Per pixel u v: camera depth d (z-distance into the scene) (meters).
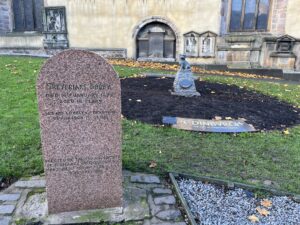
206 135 5.89
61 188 3.50
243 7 15.26
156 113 6.78
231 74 13.70
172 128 6.08
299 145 5.61
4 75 9.31
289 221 3.59
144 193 3.91
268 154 5.21
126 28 15.38
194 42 15.12
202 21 14.91
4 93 7.62
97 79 3.26
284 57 14.62
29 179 4.12
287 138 5.95
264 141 5.73
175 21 15.04
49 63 3.14
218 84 10.30
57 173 3.45
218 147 5.39
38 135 5.33
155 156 4.91
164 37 15.47
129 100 7.58
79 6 15.21
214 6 14.69
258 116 7.08
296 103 8.57
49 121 3.29
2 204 3.63
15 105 6.82
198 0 14.69
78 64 3.19
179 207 3.69
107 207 3.67
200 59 15.30
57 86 3.20
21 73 9.66
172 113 6.83
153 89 8.87
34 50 16.33
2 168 4.29
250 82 11.24
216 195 4.00
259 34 15.10
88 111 3.33
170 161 4.79
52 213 3.54
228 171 4.60
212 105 7.61
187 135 5.81
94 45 15.64
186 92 8.37
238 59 15.12
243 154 5.18
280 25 14.66
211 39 15.03
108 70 3.26
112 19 15.30
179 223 3.43
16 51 16.52
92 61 3.21
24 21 17.78
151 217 3.51
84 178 3.53
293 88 10.76
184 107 7.28
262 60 14.94
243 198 3.97
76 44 15.69
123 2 15.06
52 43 15.73
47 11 15.35
